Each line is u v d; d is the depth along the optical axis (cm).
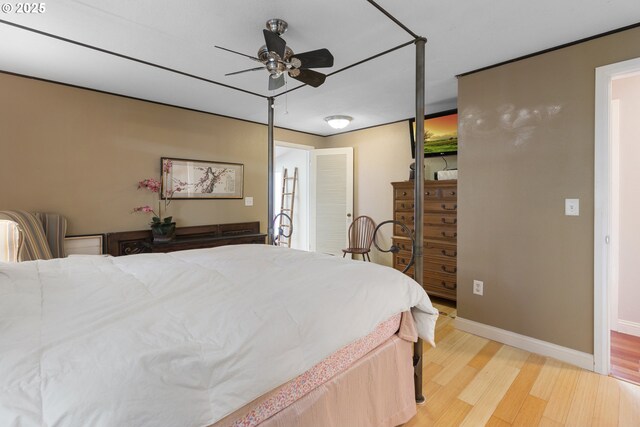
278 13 184
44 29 201
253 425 96
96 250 309
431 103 358
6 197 266
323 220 503
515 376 208
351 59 243
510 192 248
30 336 82
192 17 189
